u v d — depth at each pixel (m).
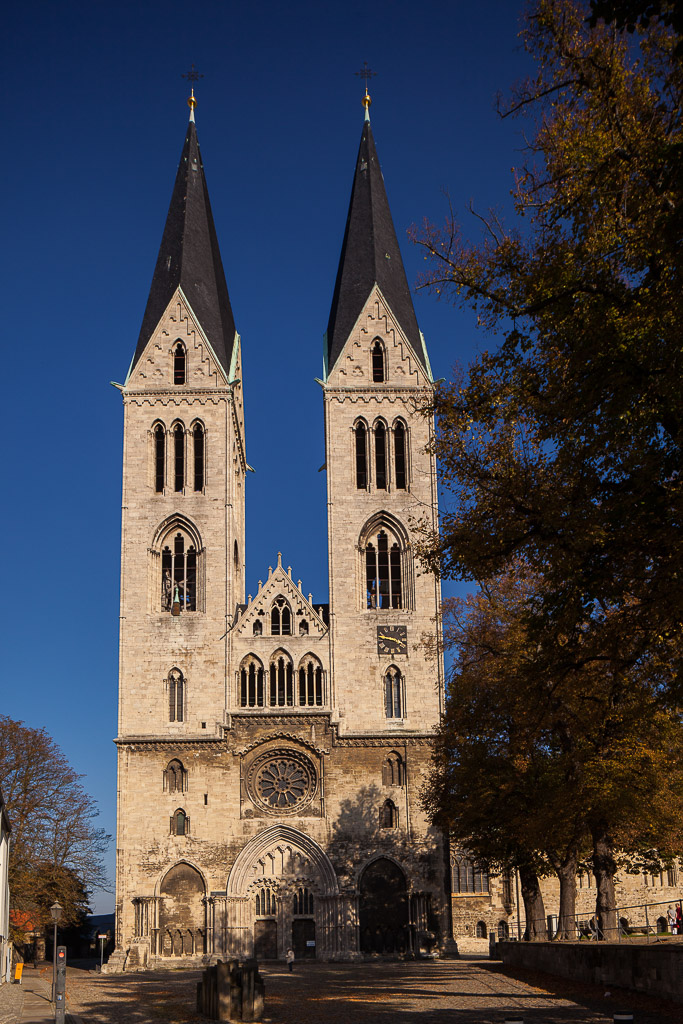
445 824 73.50
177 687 97.19
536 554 34.78
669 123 28.53
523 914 118.94
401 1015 38.91
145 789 94.00
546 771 60.34
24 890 101.75
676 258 26.14
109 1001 53.69
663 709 40.31
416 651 98.38
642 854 81.31
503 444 35.47
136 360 106.06
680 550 28.69
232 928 90.88
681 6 21.70
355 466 103.19
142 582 99.44
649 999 38.12
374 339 106.81
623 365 28.81
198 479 103.25
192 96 118.94
